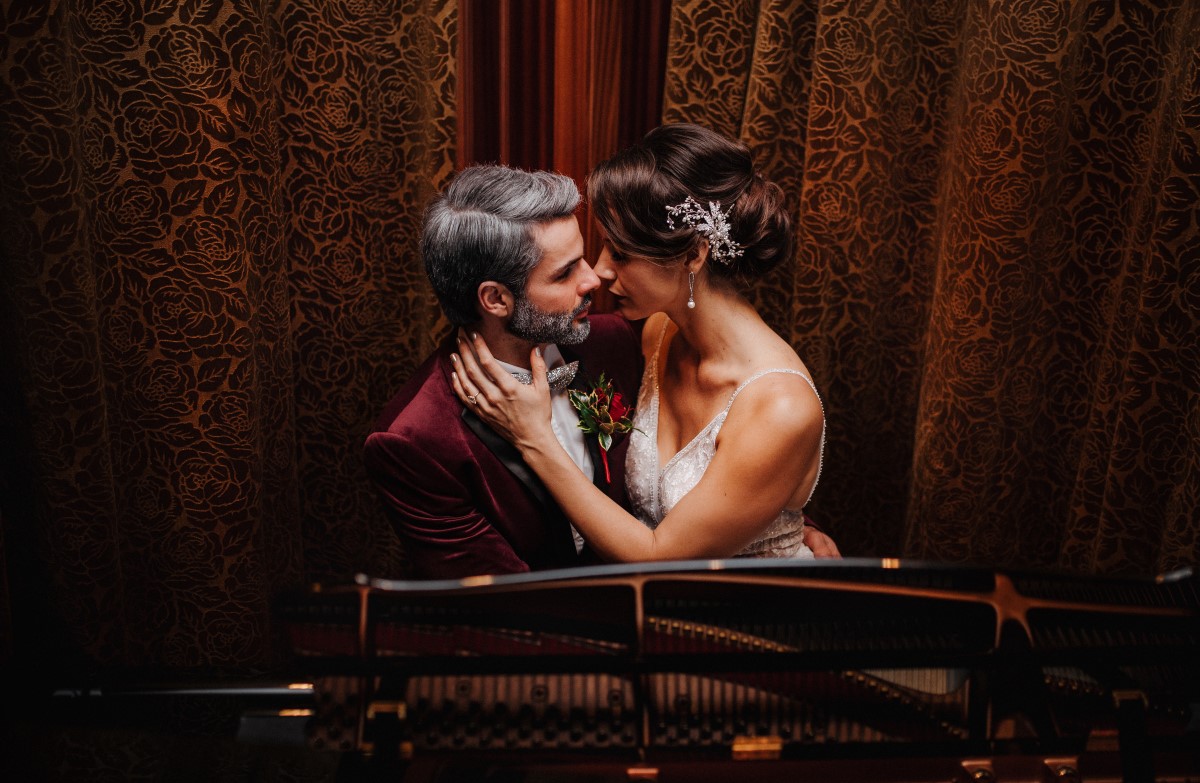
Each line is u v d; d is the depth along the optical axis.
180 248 1.94
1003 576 1.45
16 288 1.89
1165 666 1.48
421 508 1.78
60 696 1.57
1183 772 1.40
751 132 2.13
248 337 2.02
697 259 1.72
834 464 2.45
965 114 2.09
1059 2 1.96
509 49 2.06
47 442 1.98
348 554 2.39
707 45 2.05
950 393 2.24
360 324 2.22
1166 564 2.25
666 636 1.46
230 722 1.58
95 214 1.92
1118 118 2.14
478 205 1.64
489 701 1.44
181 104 1.86
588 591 1.41
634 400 2.05
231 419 2.05
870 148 2.16
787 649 1.47
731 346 1.80
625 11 2.07
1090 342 2.30
